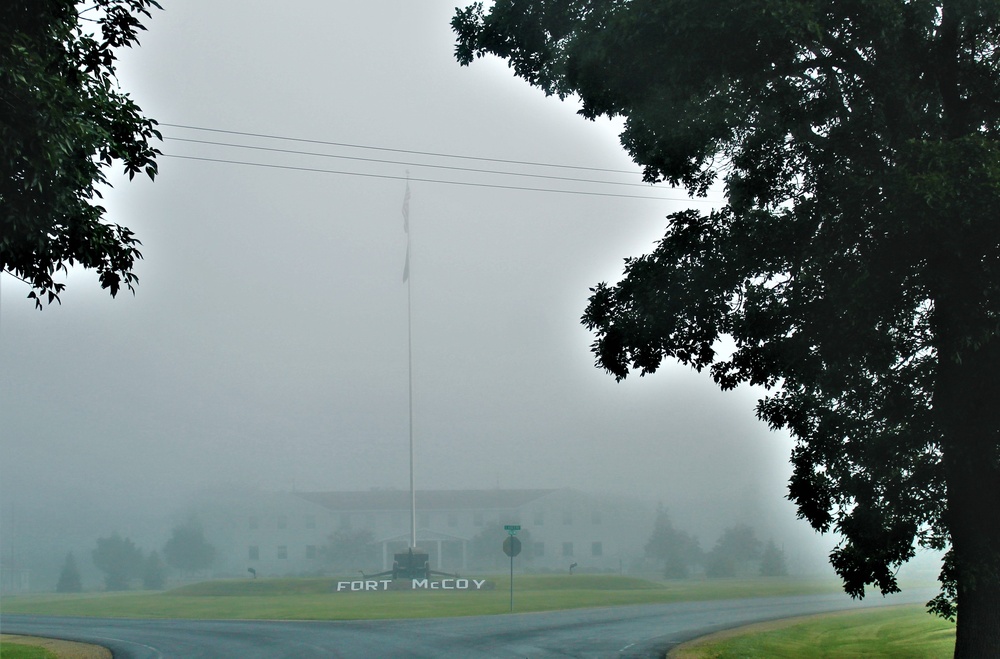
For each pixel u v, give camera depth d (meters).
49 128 11.36
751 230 15.66
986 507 14.52
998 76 14.28
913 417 14.90
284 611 40.78
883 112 14.51
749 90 14.39
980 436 14.16
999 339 13.70
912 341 14.77
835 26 14.12
